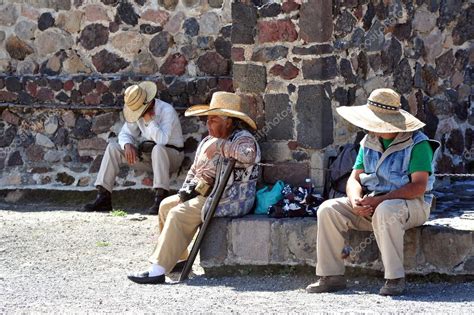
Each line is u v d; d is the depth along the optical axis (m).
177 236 8.73
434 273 8.26
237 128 9.00
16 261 9.45
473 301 7.47
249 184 8.94
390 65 10.06
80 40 12.84
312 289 8.07
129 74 12.70
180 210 8.80
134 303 7.70
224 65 12.39
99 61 12.79
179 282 8.70
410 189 7.81
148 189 12.36
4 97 12.94
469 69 11.78
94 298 7.91
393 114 7.98
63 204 12.56
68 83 12.74
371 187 8.10
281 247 8.72
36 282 8.60
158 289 8.34
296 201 8.85
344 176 9.04
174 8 12.50
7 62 13.10
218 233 8.85
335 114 9.38
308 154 9.27
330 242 8.06
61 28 12.90
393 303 7.48
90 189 12.62
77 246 10.05
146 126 11.85
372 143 8.10
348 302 7.58
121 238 10.41
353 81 9.58
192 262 8.80
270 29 9.38
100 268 9.19
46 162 12.84
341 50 9.40
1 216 11.65
